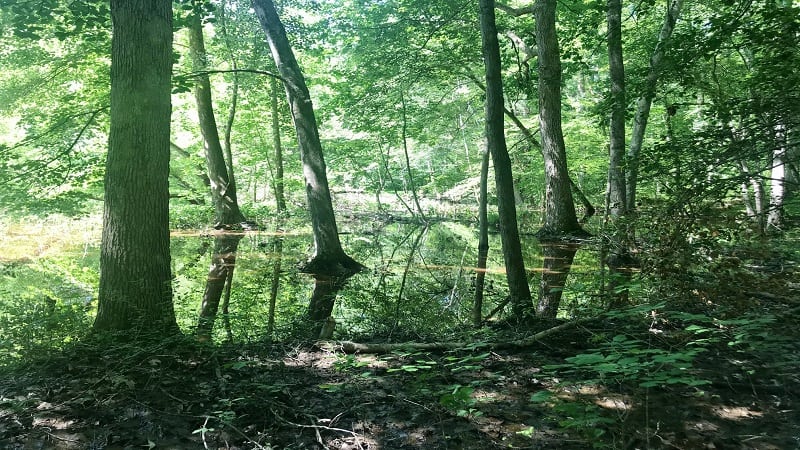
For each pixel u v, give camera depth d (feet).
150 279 18.51
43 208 41.60
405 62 60.75
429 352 18.17
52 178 38.24
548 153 59.31
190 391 14.37
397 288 35.83
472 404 12.90
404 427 12.47
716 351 16.56
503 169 23.34
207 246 56.59
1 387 14.65
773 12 21.83
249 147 88.63
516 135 85.87
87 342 17.08
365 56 62.34
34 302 24.85
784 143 20.48
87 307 25.55
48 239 62.08
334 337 21.57
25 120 45.29
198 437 12.04
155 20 18.51
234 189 74.90
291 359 17.62
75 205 44.50
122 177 18.34
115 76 18.48
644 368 11.12
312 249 53.01
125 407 13.38
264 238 64.08
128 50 18.28
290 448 11.55
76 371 15.55
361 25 62.23
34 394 14.07
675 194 20.93
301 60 74.90
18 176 36.42
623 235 23.67
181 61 67.97
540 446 11.40
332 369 16.46
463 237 71.31
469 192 106.83
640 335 17.97
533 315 21.99
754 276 20.52
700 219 20.66
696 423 12.26
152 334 17.83
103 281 18.49
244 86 68.23
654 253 21.16
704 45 23.53
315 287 35.86
